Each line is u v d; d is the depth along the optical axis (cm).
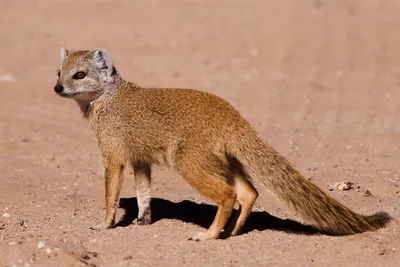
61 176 1384
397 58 2508
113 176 1105
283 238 1025
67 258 952
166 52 2606
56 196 1256
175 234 1070
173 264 942
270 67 2416
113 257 973
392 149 1514
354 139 1612
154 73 2320
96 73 1107
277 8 3288
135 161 1105
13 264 945
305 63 2461
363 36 2797
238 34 2856
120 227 1116
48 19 3131
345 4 3316
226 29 2934
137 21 3080
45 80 2216
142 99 1078
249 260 949
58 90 1111
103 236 1059
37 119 1802
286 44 2711
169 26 2991
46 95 2033
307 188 1005
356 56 2544
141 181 1132
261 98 2044
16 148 1564
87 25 3019
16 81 2200
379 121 1777
